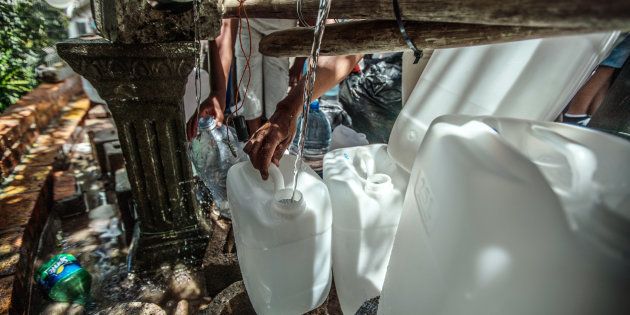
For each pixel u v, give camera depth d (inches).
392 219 46.1
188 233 68.5
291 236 39.6
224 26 85.0
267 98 102.3
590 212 25.7
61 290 61.4
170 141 59.1
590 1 20.5
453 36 34.3
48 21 191.0
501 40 31.8
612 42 42.2
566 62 41.4
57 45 47.1
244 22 90.3
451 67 47.9
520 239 25.6
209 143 75.3
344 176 48.0
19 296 58.5
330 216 42.4
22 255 64.3
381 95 107.3
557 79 42.1
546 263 24.9
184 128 59.1
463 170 28.8
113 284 66.5
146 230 66.1
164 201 64.4
